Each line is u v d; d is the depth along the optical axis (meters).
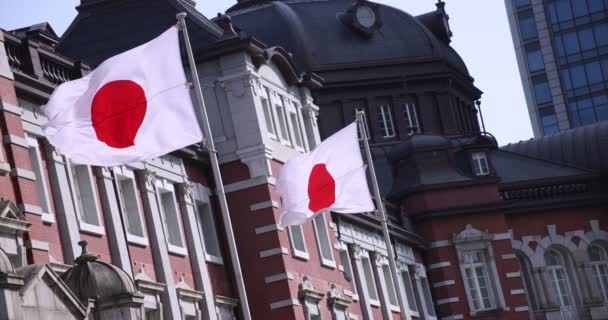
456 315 120.31
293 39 132.50
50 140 55.47
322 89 131.62
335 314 89.94
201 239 79.31
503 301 121.94
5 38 63.62
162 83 56.25
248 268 83.62
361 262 102.69
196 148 81.00
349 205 72.25
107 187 69.19
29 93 63.91
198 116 84.56
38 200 62.22
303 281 85.69
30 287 45.56
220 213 83.19
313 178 71.62
